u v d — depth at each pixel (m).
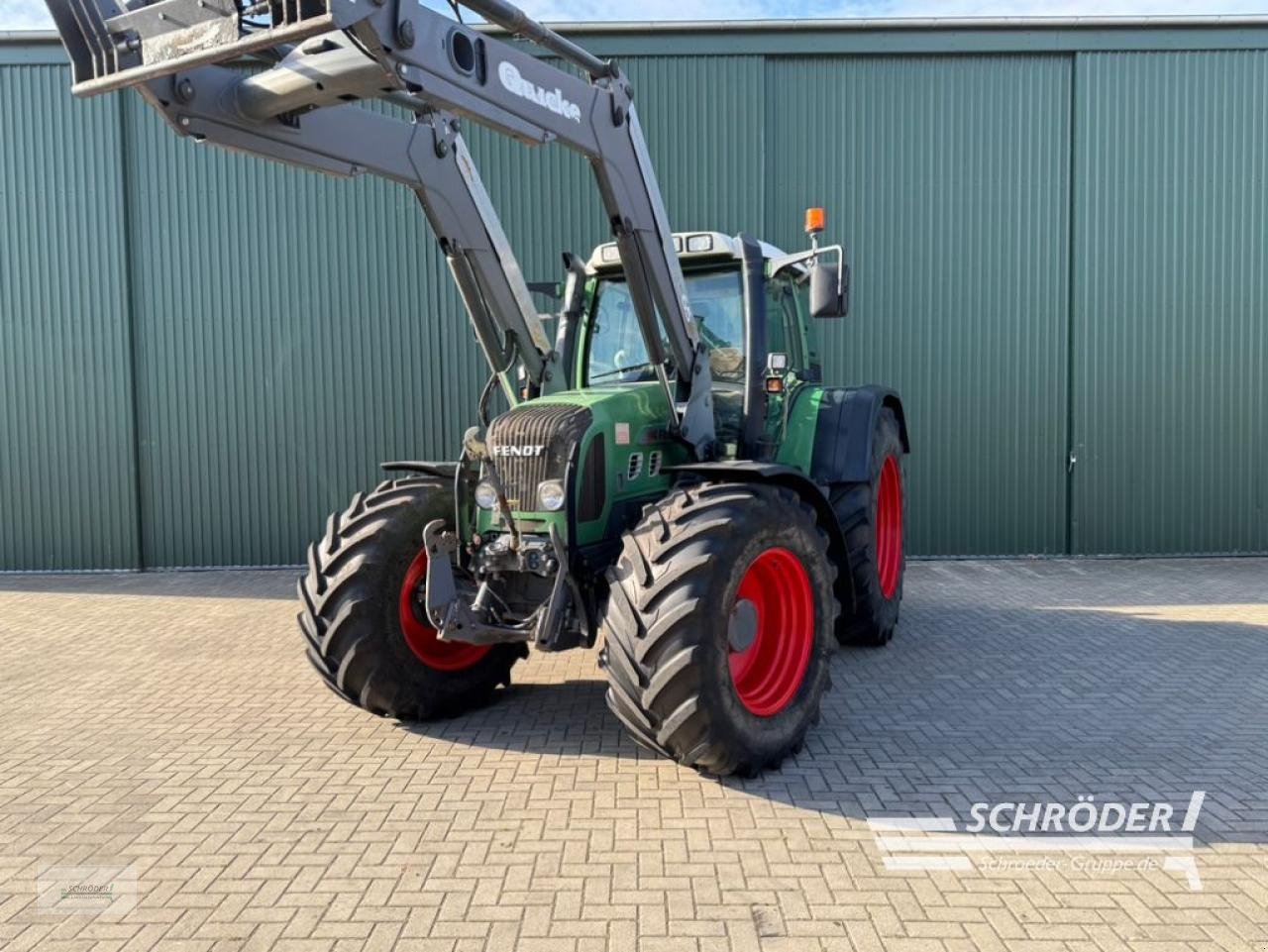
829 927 2.45
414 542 4.12
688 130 8.57
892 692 4.61
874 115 8.59
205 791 3.43
